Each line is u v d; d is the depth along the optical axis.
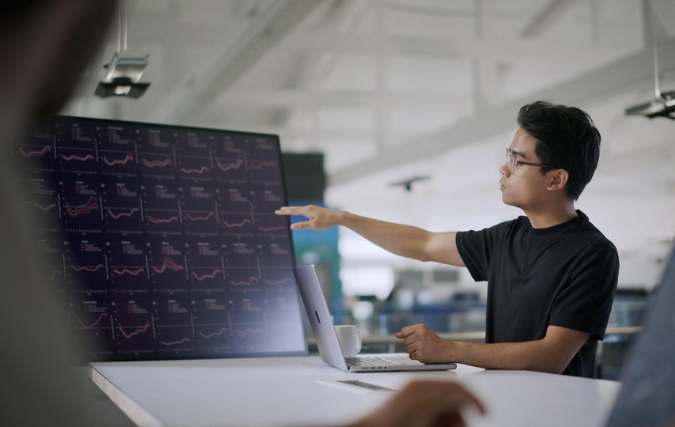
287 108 12.52
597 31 8.26
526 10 8.66
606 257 2.01
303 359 2.11
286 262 2.41
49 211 2.09
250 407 1.10
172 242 2.25
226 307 2.27
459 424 0.66
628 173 12.30
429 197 18.03
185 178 2.33
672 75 5.77
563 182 2.13
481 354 1.83
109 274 2.13
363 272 21.52
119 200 2.21
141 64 3.49
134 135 2.28
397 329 5.53
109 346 2.07
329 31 7.41
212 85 7.30
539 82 10.41
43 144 2.13
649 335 0.47
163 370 1.74
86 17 0.32
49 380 0.36
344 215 2.45
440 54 7.76
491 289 2.27
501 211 20.06
